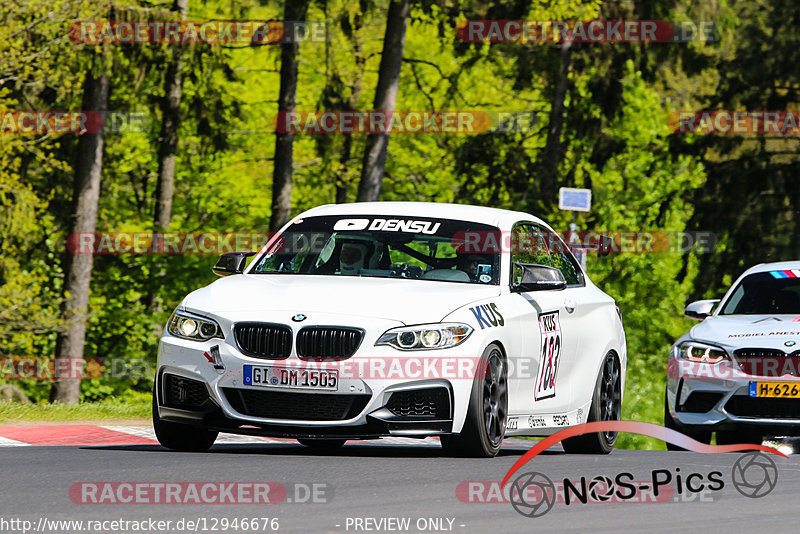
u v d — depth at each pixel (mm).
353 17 95500
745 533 21094
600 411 40000
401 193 132000
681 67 108688
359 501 23484
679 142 109812
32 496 23516
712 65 108625
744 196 106688
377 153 94250
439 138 123438
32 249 106625
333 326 30656
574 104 114812
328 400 30453
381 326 30703
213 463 28922
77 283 95625
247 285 33375
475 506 23219
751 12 106625
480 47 102438
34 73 77188
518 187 113000
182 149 119562
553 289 34500
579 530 20891
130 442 38344
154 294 121188
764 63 106125
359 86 113812
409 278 34344
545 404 35656
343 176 99938
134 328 119125
